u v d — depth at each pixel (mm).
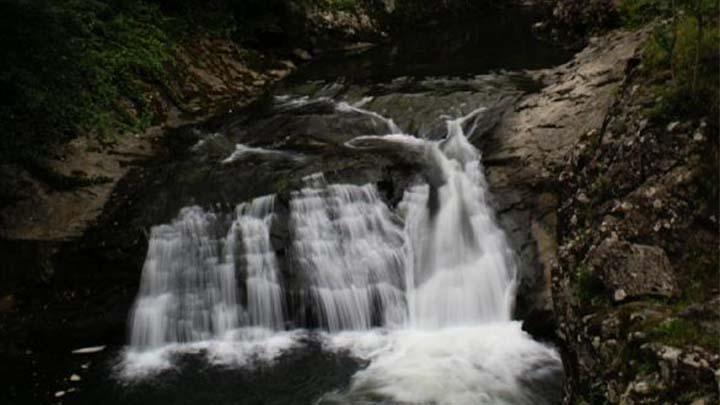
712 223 5547
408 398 6734
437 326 8156
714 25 6715
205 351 7852
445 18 23828
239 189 9148
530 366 7172
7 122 9352
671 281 5375
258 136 11102
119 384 7207
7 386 7184
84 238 8672
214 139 11117
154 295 8266
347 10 20141
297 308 8219
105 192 9531
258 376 7277
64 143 10148
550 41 17844
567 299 6191
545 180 8953
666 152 6105
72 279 8383
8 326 7984
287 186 8977
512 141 9938
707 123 5906
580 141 8086
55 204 9211
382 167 9352
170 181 9594
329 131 10953
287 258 8398
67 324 8016
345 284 8344
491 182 9297
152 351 7891
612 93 9750
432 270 8555
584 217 6984
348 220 8711
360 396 6805
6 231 8781
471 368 7211
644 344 4797
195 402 6859
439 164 9609
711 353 4441
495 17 23484
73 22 10781
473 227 8812
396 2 22047
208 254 8406
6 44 9219
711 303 4863
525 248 8383
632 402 4664
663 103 6344
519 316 8023
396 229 8727
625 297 5445
